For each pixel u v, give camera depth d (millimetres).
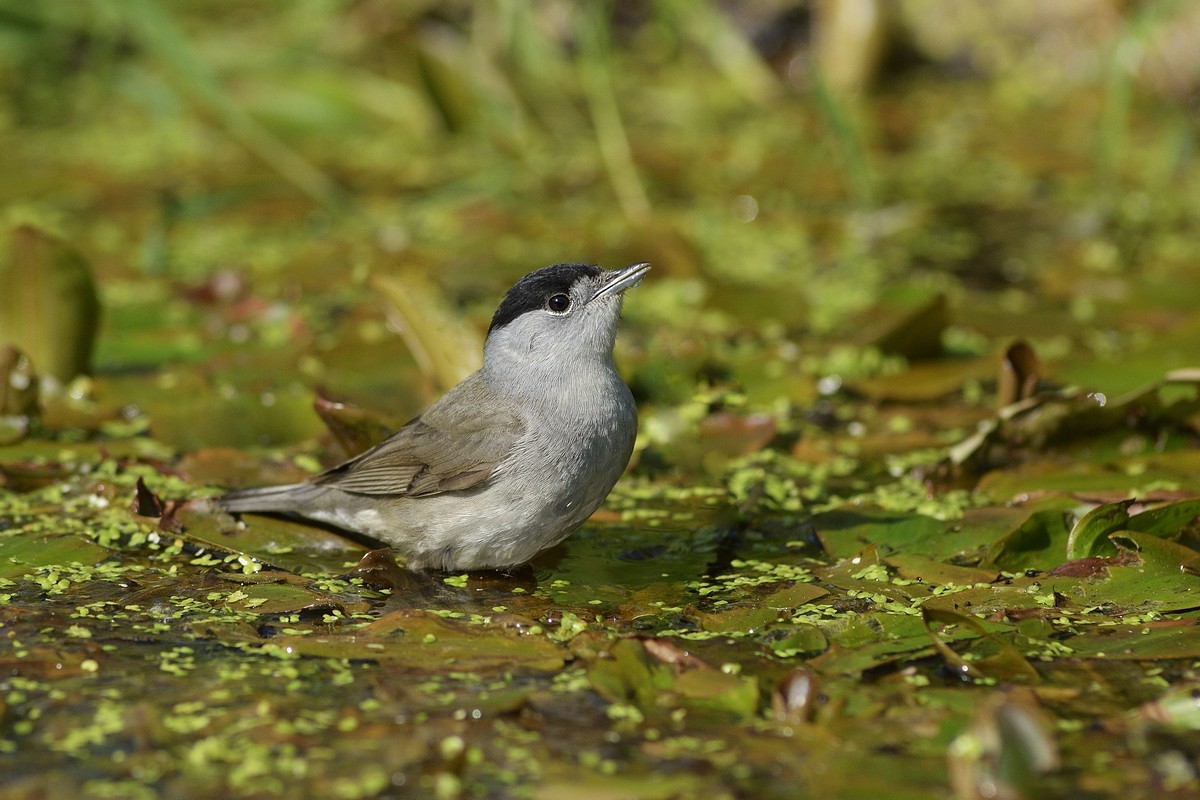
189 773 6703
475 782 6629
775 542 10008
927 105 22297
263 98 20594
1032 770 6406
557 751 6938
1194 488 10109
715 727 7180
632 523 10375
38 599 8781
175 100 20203
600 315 9273
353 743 6984
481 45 21297
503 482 9195
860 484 11055
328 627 8516
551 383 9258
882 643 8086
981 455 10680
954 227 17672
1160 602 8609
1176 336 13727
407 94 21062
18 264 12086
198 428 11578
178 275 15852
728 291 15117
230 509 9969
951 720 7199
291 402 11852
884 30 22625
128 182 19188
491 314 14180
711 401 12273
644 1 24391
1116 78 18156
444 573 9562
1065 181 19094
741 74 22984
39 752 6898
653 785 6543
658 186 19250
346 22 23078
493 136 20172
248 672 7812
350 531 10031
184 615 8594
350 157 20406
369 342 13891
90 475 10836
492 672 7812
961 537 9672
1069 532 9352
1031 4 22984
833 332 14500
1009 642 8117
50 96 22438
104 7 17797
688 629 8492
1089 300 15039
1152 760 6836
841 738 7039
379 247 16906
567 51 22750
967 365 13219
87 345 12523
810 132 21172
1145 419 10789
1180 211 17906
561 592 9156
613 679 7551
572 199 18719
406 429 9742
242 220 17906
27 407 11539
